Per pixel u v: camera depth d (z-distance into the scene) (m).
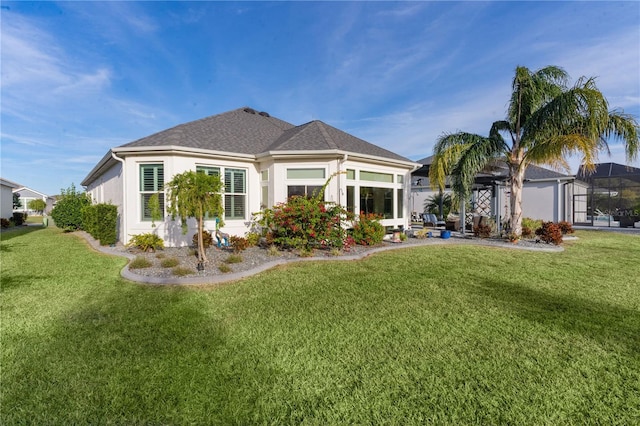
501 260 8.69
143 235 9.46
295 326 4.11
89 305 4.87
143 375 2.96
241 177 11.84
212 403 2.58
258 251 9.43
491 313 4.61
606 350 3.50
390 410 2.51
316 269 7.45
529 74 11.51
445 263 8.23
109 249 10.09
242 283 6.22
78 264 7.90
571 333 3.93
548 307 4.88
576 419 2.42
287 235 9.52
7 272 7.04
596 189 24.94
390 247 10.59
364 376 2.96
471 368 3.11
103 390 2.74
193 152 10.48
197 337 3.77
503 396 2.69
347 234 10.48
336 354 3.37
